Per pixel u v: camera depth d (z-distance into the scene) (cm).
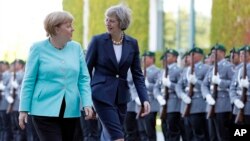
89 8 3675
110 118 1265
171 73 2217
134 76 1316
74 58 1147
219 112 1973
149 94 2308
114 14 1272
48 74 1130
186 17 4388
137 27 3534
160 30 4309
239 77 1898
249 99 1895
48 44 1142
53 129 1131
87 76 1159
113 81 1282
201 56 2122
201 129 2094
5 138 2664
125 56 1282
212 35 2720
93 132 2286
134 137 2339
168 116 2223
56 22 1126
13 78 2558
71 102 1135
